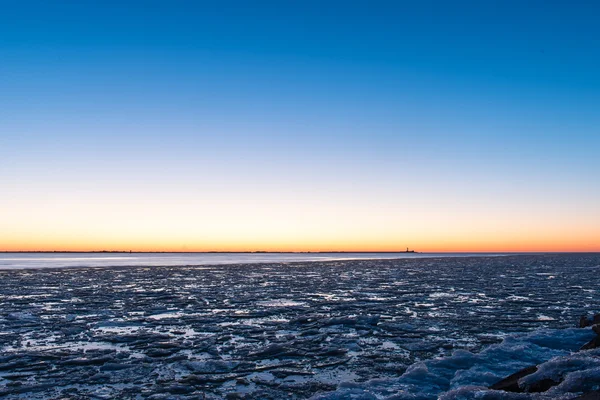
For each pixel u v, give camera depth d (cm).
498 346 728
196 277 2723
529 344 738
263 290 1897
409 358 752
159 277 2711
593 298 1546
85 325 1051
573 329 808
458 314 1203
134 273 3119
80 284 2172
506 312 1233
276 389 604
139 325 1055
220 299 1568
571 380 475
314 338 903
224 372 679
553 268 3647
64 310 1289
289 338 909
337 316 1174
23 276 2739
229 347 834
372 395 553
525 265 4294
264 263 5350
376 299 1555
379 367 702
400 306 1368
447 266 4247
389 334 945
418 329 991
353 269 3759
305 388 607
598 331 762
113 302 1473
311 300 1538
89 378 651
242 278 2645
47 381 640
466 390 509
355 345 843
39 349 822
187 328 1021
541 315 1178
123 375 666
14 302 1465
